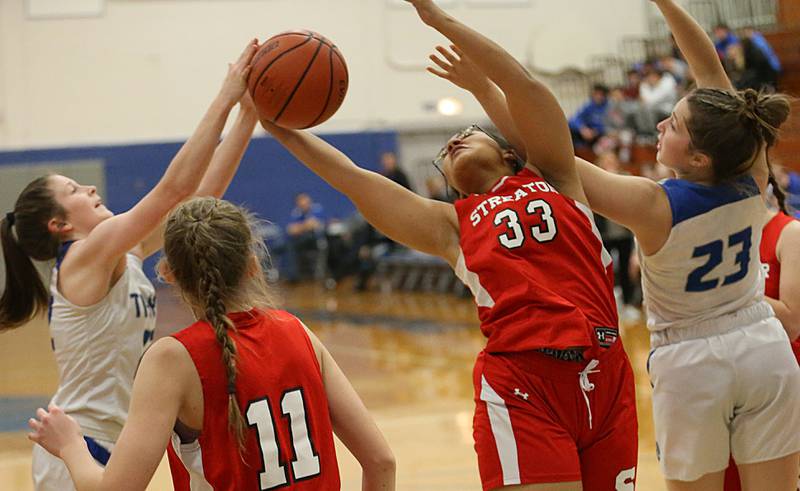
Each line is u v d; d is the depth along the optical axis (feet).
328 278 64.90
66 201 12.39
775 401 11.51
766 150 11.86
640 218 11.35
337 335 44.37
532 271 10.59
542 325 10.37
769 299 12.44
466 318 48.39
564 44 70.23
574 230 10.85
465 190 11.75
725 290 11.64
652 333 12.21
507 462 10.18
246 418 8.61
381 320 49.11
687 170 11.59
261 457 8.61
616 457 10.67
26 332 54.60
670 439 11.83
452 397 29.63
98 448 11.96
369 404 29.04
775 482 11.66
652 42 68.18
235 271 9.00
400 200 11.42
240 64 11.78
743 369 11.47
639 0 71.46
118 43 68.33
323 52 11.57
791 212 13.20
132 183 66.85
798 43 57.26
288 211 69.51
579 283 10.69
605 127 59.98
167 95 69.05
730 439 11.84
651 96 60.44
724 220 11.36
